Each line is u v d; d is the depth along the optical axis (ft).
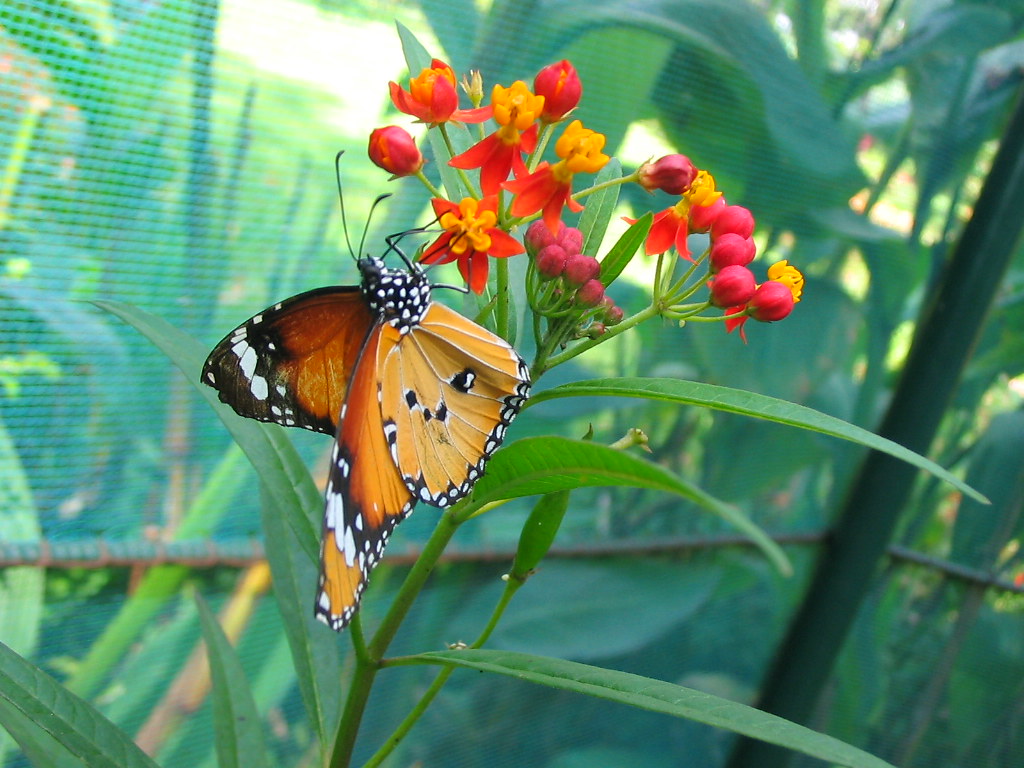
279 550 0.85
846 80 1.27
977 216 1.38
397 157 0.73
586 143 0.71
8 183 0.89
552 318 0.74
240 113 0.95
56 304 0.92
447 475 0.71
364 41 0.98
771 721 0.64
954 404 1.49
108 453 0.96
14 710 0.73
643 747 1.41
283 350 0.71
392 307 0.69
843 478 1.43
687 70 1.13
